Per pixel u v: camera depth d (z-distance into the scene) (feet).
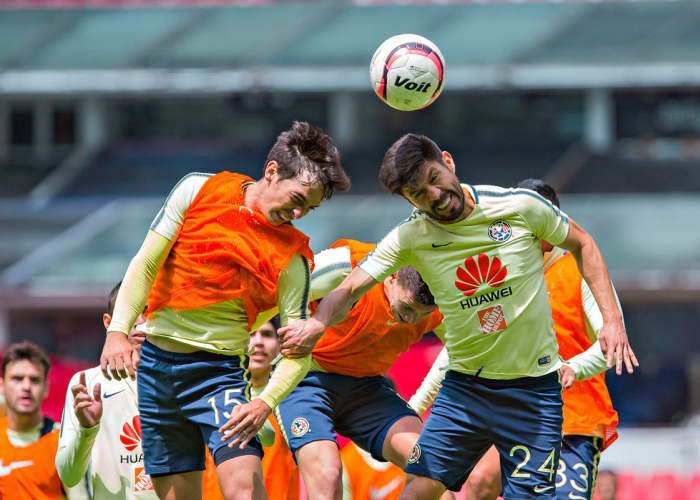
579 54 265.95
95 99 293.43
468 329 54.03
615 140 280.10
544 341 54.08
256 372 72.69
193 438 53.31
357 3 270.26
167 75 271.90
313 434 60.03
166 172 280.10
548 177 264.52
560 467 65.57
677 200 213.25
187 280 51.72
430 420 56.80
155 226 52.75
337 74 269.85
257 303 52.19
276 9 273.13
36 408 73.92
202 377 52.19
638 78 262.67
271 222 51.67
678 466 141.79
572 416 65.67
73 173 281.54
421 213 54.13
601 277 53.62
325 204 217.36
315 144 51.16
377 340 62.03
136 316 52.24
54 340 220.64
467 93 280.72
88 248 225.56
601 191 252.42
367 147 287.89
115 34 272.92
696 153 272.92
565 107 285.02
